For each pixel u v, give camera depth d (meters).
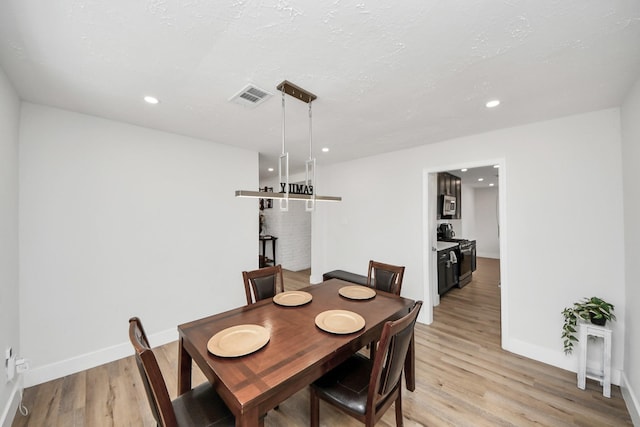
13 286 1.84
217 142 3.14
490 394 1.96
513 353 2.55
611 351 2.00
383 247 3.76
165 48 1.37
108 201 2.41
